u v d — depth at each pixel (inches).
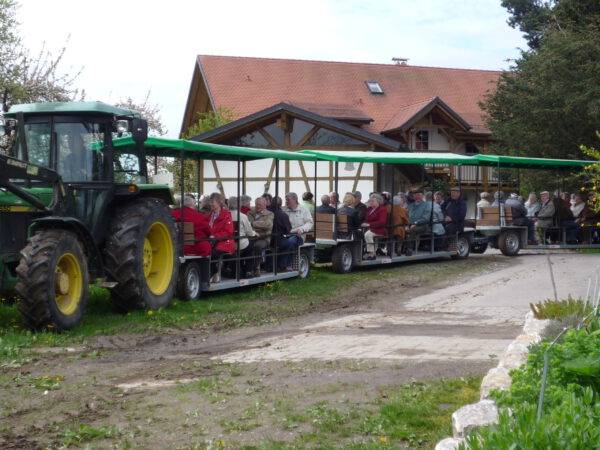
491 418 201.2
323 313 540.7
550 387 208.7
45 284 431.5
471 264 845.8
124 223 504.4
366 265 806.5
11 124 501.4
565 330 265.3
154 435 255.8
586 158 1261.1
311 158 737.6
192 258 575.8
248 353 390.0
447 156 904.3
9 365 366.3
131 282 500.1
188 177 1171.9
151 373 351.3
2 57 975.6
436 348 382.6
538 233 1031.0
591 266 784.3
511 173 1395.2
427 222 871.1
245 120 1318.9
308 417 267.6
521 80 1331.2
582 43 1216.8
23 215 468.8
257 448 237.6
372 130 1533.0
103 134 502.0
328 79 1670.8
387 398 289.3
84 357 389.7
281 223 683.4
